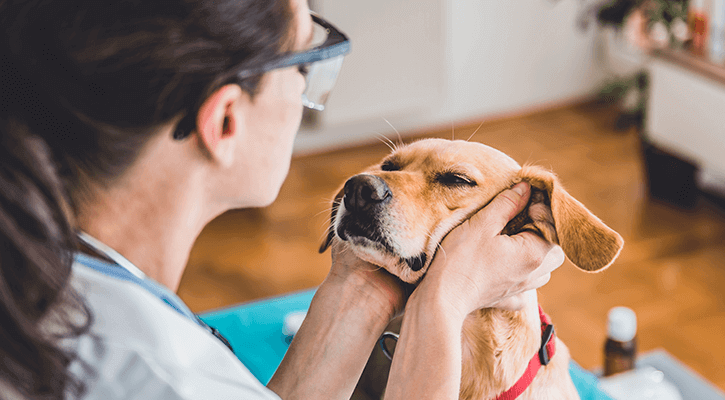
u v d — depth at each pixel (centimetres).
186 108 47
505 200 78
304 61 52
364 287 75
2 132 43
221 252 329
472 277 70
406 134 458
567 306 278
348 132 449
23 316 41
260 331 171
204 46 45
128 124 46
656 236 325
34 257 42
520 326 85
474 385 87
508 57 472
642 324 267
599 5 429
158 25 44
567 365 94
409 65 441
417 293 69
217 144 50
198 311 283
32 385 42
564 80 491
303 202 375
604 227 75
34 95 45
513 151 425
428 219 82
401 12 426
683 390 167
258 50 48
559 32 477
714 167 325
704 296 282
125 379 44
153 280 54
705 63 324
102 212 50
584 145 427
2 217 41
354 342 72
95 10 43
